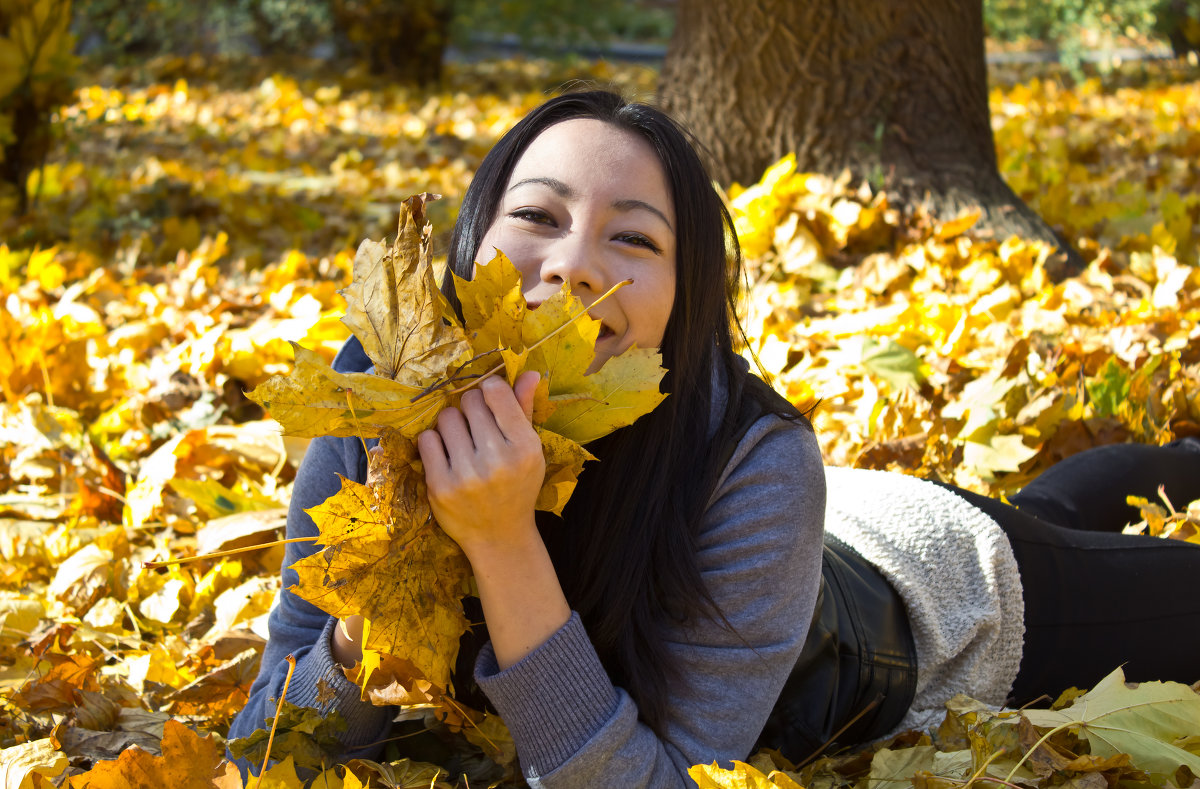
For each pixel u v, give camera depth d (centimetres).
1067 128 884
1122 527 239
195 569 229
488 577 124
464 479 116
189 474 259
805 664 160
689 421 144
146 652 198
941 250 397
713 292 143
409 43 1278
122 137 855
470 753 159
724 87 458
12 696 171
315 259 468
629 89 157
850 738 171
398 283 114
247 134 911
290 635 156
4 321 304
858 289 389
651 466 140
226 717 176
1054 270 402
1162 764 148
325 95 1134
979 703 167
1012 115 973
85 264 421
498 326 119
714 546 142
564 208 134
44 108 496
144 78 1225
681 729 139
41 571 231
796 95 448
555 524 146
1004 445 260
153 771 132
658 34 2184
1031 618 187
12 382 303
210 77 1302
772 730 162
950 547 181
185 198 563
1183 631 192
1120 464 240
